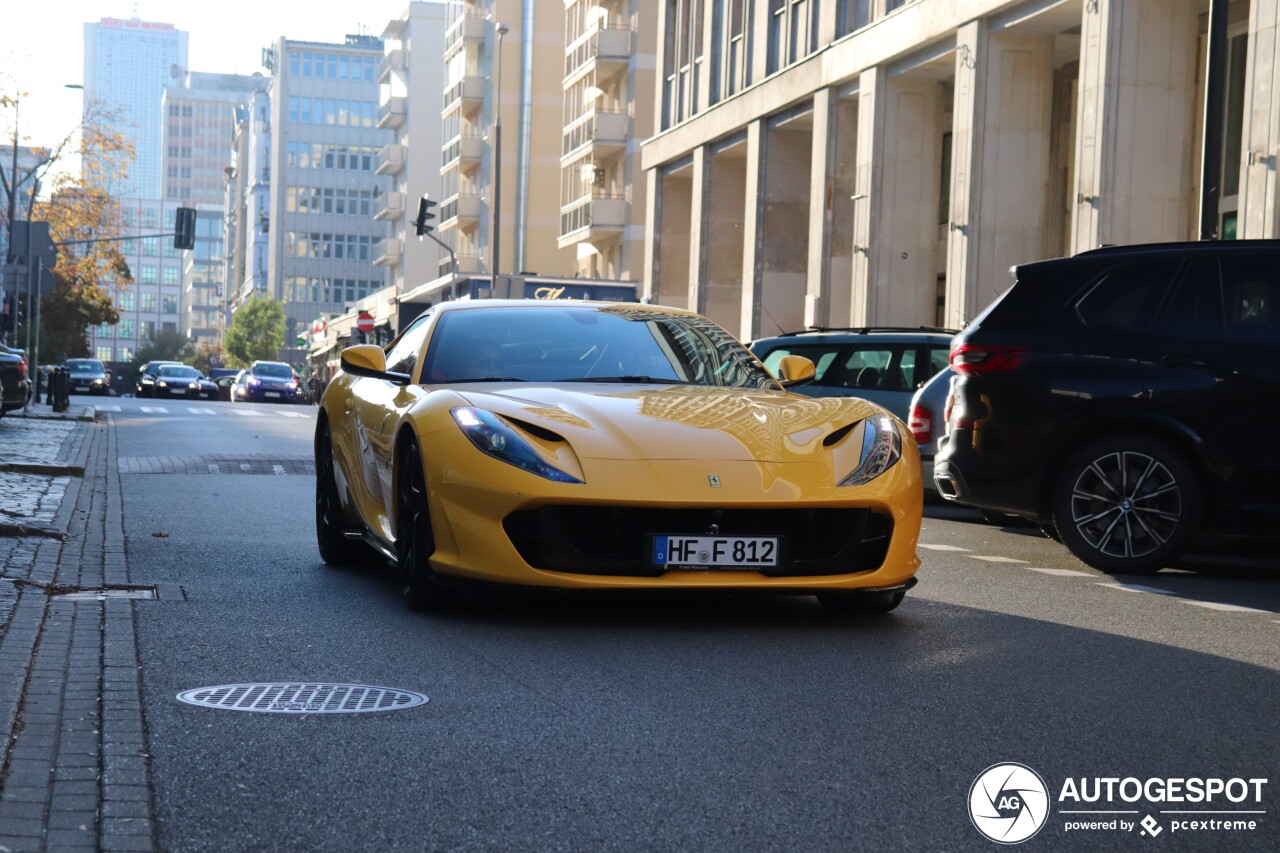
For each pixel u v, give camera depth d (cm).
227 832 336
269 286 13562
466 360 723
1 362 2402
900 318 3108
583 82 6150
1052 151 2919
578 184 6281
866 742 427
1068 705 481
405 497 666
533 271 7319
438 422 638
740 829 343
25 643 555
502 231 7331
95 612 645
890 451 638
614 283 5525
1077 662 558
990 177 2661
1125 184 2266
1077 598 744
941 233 3150
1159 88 2269
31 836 326
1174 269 870
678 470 598
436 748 414
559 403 645
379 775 385
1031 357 888
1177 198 2283
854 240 3177
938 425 1268
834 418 652
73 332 6919
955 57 2819
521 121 7312
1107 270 886
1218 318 854
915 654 570
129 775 379
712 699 483
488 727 440
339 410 815
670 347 748
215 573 794
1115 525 863
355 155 13300
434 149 10075
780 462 612
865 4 3225
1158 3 2258
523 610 662
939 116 3102
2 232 6072
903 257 3108
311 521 1090
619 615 652
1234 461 838
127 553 877
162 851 322
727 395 680
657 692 493
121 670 516
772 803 364
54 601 677
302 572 805
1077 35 2633
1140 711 473
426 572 637
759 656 561
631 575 598
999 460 895
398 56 10325
